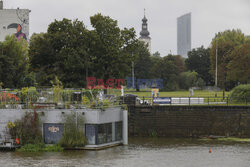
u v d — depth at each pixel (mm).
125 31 104062
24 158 49219
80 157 49906
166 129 71125
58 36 96062
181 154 54125
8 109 54906
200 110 70500
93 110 53438
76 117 53688
